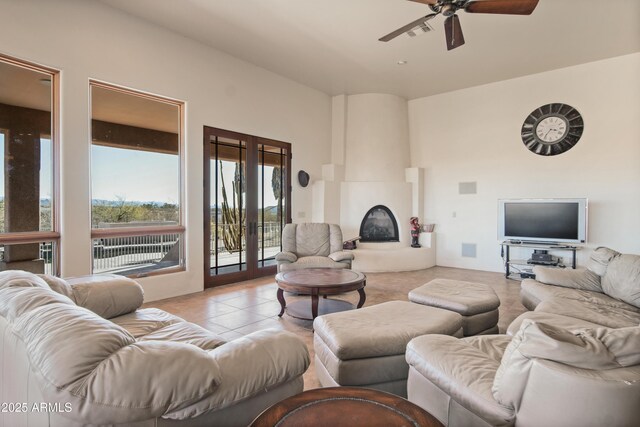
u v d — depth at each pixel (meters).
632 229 4.86
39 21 3.26
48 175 3.44
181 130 4.50
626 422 1.01
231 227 5.12
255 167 5.41
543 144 5.50
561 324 2.13
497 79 5.80
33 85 3.36
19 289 1.41
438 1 2.76
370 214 6.61
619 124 4.93
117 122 3.96
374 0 3.60
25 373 1.07
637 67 4.80
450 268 6.30
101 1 3.65
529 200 5.38
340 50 4.77
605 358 1.05
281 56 4.99
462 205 6.29
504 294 4.47
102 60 3.69
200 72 4.60
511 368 1.18
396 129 6.63
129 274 4.01
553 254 5.39
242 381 1.16
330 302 3.84
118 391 0.90
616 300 2.77
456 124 6.35
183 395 0.98
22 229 3.28
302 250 5.10
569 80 5.28
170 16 3.95
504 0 2.70
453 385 1.40
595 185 5.12
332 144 6.79
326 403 1.12
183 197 4.52
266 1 3.64
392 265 5.98
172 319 2.24
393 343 1.93
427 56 4.93
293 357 1.33
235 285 5.00
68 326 1.04
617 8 3.66
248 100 5.23
